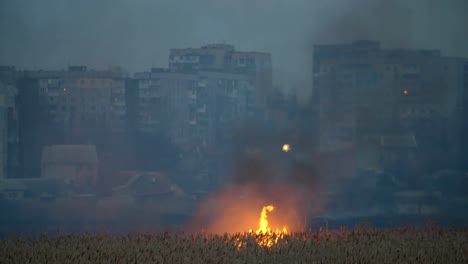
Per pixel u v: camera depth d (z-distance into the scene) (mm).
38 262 44188
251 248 48125
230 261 44500
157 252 46875
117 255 45625
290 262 44531
